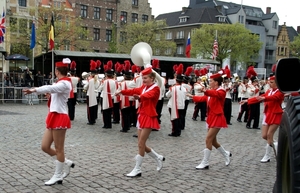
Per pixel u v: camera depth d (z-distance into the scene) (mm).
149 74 6484
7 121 13125
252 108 13852
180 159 8047
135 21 53062
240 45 44062
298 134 2781
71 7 46750
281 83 3396
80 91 22656
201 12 62188
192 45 44969
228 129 13516
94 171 6777
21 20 33781
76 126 12773
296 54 58812
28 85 22531
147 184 6074
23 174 6418
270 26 68062
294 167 2736
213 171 7094
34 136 10250
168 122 14703
